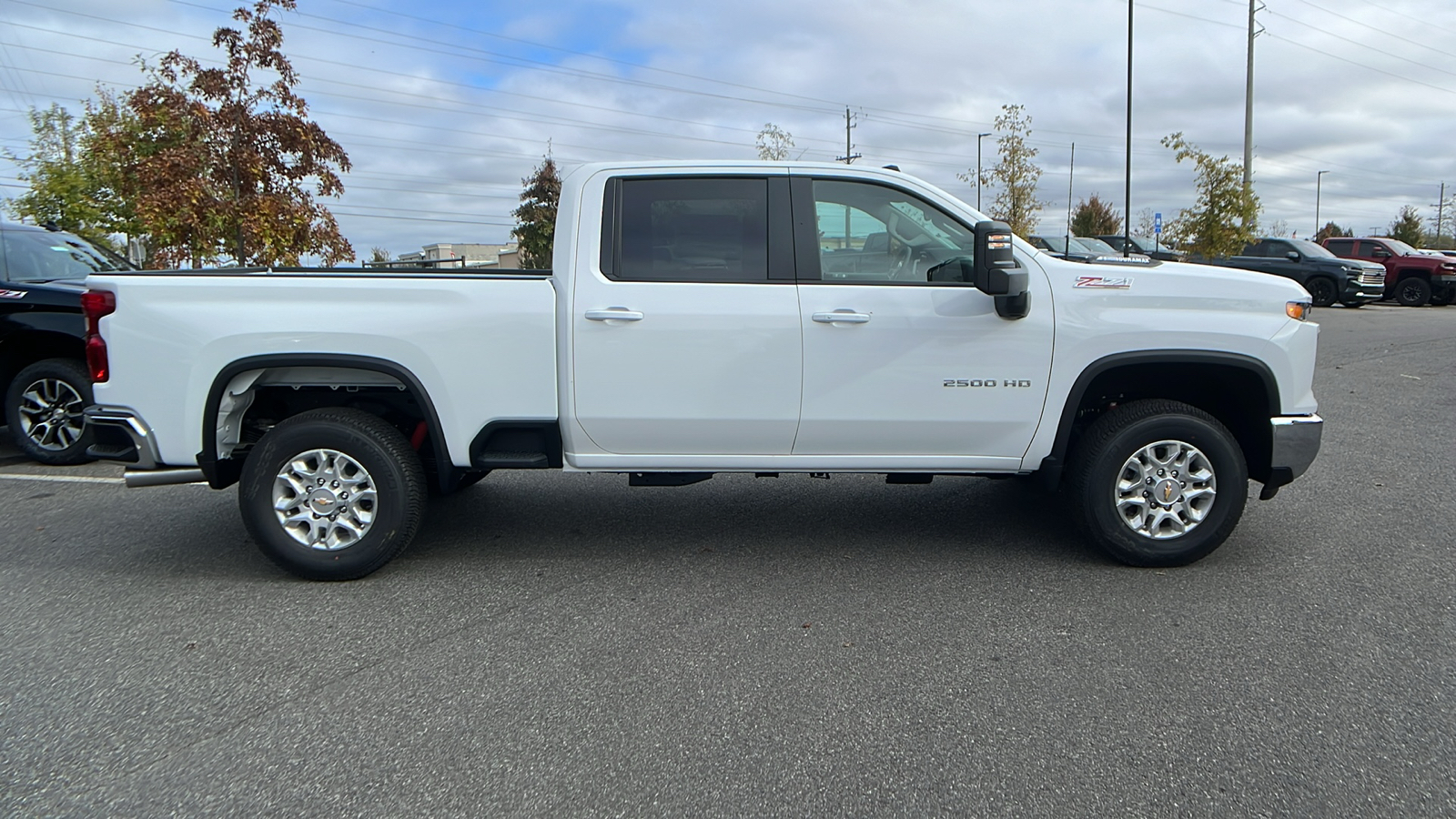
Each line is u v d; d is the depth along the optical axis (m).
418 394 4.52
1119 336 4.48
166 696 3.45
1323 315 21.27
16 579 4.73
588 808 2.74
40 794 2.83
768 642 3.89
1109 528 4.63
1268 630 3.94
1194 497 4.63
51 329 7.20
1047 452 4.63
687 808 2.74
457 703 3.38
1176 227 26.27
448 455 4.61
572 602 4.38
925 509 5.90
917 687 3.47
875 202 4.57
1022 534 5.34
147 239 14.05
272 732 3.19
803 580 4.63
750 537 5.35
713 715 3.27
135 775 2.93
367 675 3.61
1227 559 4.84
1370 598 4.27
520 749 3.06
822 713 3.29
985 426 4.57
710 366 4.49
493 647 3.87
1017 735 3.12
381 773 2.93
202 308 4.48
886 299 4.48
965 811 2.71
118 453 4.59
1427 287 24.05
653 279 4.53
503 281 4.52
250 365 4.46
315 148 11.95
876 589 4.49
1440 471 6.60
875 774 2.90
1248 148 28.80
